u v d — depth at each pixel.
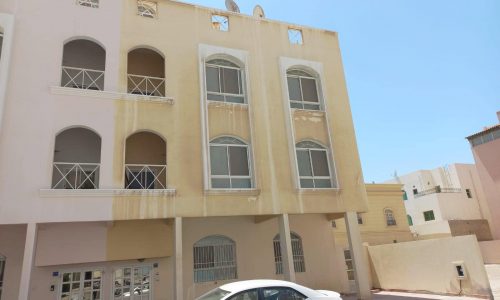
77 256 12.66
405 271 16.53
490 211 31.78
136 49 15.66
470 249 13.60
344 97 17.36
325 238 18.11
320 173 15.77
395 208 28.58
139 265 14.18
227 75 15.58
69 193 11.44
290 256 13.92
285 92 16.00
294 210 14.55
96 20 13.70
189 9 15.50
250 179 14.47
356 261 14.92
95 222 13.23
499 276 20.28
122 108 13.03
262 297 7.16
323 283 17.33
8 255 12.66
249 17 16.66
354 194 15.88
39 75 12.27
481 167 32.47
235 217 16.44
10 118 11.53
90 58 15.46
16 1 12.71
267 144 14.98
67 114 12.24
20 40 12.37
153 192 12.50
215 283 15.20
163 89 16.23
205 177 13.33
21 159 11.31
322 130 16.36
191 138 13.73
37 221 10.95
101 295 13.35
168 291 14.29
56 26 13.03
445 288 14.45
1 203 10.76
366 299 14.41
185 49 14.83
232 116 14.87
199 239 15.48
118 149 12.54
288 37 17.20
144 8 15.45
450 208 35.75
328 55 17.80
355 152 16.59
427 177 39.66
